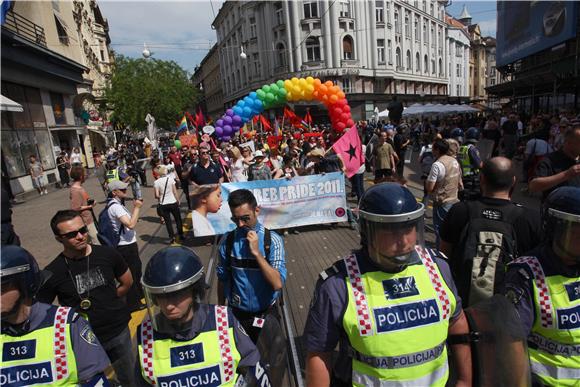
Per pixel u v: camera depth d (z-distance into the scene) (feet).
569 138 10.90
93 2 126.00
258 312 8.80
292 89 31.73
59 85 63.87
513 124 40.06
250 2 138.21
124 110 100.89
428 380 4.87
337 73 122.62
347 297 4.87
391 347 4.74
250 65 147.84
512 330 5.42
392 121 63.41
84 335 5.92
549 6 53.83
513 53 69.77
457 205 8.60
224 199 22.45
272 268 8.46
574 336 5.70
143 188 50.62
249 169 25.26
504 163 8.16
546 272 5.89
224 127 32.55
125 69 102.53
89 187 55.31
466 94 212.84
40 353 5.60
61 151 61.41
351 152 24.56
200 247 22.08
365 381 4.89
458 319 5.30
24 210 39.70
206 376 5.53
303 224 23.85
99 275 8.79
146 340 5.64
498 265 7.46
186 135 51.67
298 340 11.60
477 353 5.32
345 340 5.12
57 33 65.46
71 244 8.41
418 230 5.01
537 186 11.16
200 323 5.68
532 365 6.00
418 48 155.74
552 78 56.65
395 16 138.41
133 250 14.78
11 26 47.32
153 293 5.21
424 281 5.00
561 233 5.64
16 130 48.80
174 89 107.45
